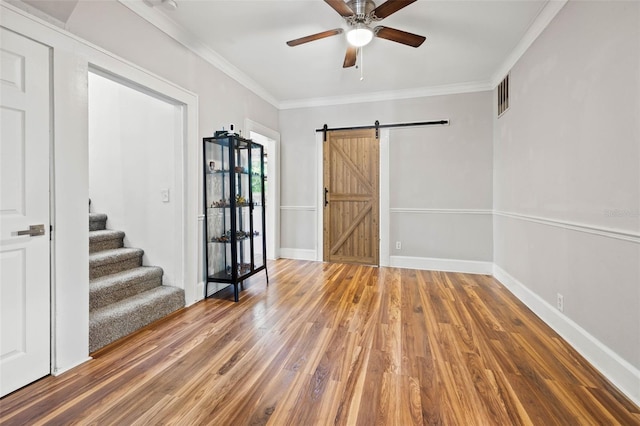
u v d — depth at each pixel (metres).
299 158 4.84
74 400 1.50
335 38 2.85
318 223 4.77
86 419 1.38
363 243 4.56
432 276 3.88
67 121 1.79
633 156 1.55
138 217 2.94
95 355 1.93
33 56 1.63
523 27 2.64
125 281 2.47
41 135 1.67
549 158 2.41
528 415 1.41
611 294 1.70
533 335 2.22
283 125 4.88
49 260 1.72
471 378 1.69
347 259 4.64
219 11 2.43
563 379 1.69
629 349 1.57
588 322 1.91
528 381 1.67
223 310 2.71
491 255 4.01
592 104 1.87
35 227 1.65
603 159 1.77
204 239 3.04
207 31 2.73
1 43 1.50
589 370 1.78
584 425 1.35
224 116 3.38
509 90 3.30
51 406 1.46
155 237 2.88
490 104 3.95
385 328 2.34
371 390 1.59
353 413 1.42
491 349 2.02
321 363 1.85
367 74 3.70
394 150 4.37
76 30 1.85
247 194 3.36
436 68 3.52
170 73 2.60
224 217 3.14
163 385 1.63
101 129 3.04
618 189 1.65
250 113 3.95
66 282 1.79
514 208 3.18
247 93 3.87
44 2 1.67
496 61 3.33
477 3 2.31
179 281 2.81
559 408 1.46
